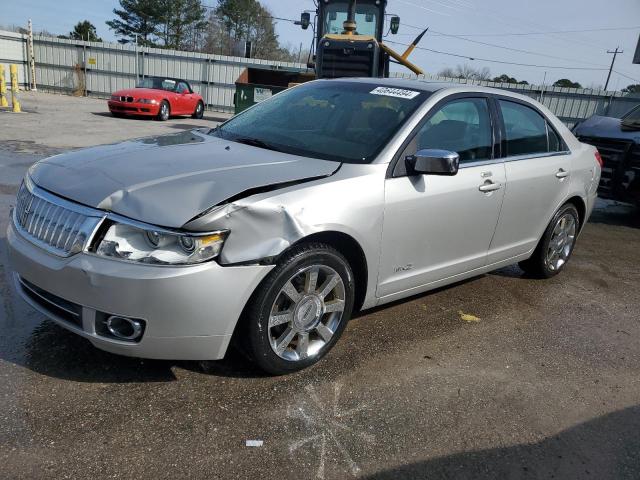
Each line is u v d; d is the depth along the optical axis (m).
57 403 2.68
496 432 2.80
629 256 6.49
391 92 3.92
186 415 2.69
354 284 3.42
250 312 2.81
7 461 2.28
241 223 2.65
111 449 2.41
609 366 3.64
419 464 2.51
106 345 2.65
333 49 11.10
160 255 2.54
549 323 4.26
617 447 2.78
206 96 26.33
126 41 60.53
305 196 2.90
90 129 13.27
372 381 3.16
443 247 3.81
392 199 3.31
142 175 2.83
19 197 3.17
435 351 3.61
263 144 3.59
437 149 3.47
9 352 3.07
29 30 26.38
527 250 4.78
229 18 64.94
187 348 2.69
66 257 2.64
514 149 4.39
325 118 3.82
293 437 2.61
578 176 5.05
